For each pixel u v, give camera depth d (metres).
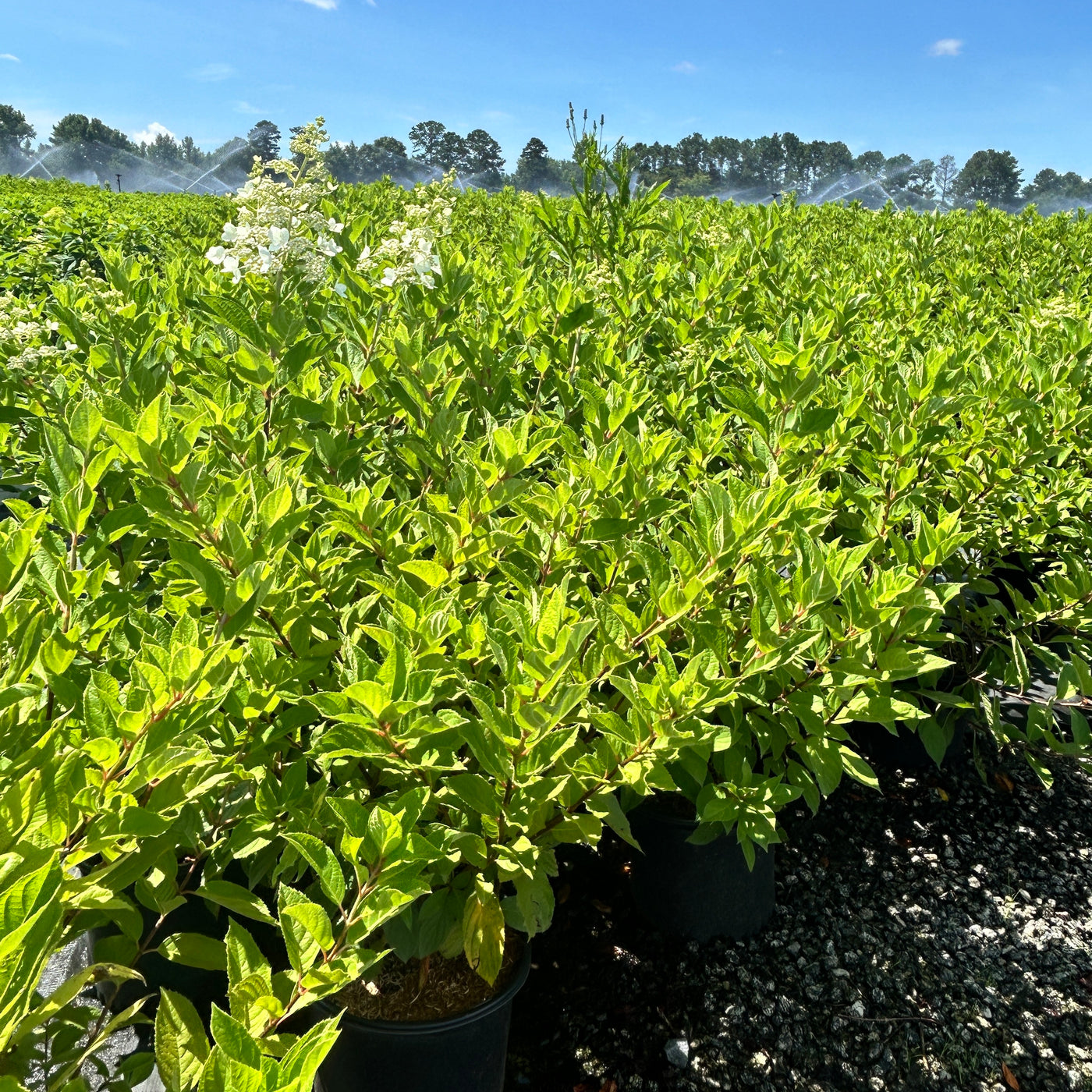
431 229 3.40
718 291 4.90
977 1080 2.47
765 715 2.45
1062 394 3.68
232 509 1.85
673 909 2.82
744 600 2.54
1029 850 3.37
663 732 1.77
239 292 3.60
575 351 3.69
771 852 2.93
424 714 1.70
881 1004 2.69
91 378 3.04
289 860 1.77
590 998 2.66
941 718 3.62
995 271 7.63
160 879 1.66
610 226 6.70
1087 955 2.90
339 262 3.85
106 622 1.94
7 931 0.99
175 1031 1.33
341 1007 2.05
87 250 8.74
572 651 1.54
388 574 2.20
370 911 1.39
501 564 2.14
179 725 1.38
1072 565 3.21
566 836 1.91
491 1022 2.07
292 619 1.95
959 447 3.46
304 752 2.05
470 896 1.88
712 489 2.09
